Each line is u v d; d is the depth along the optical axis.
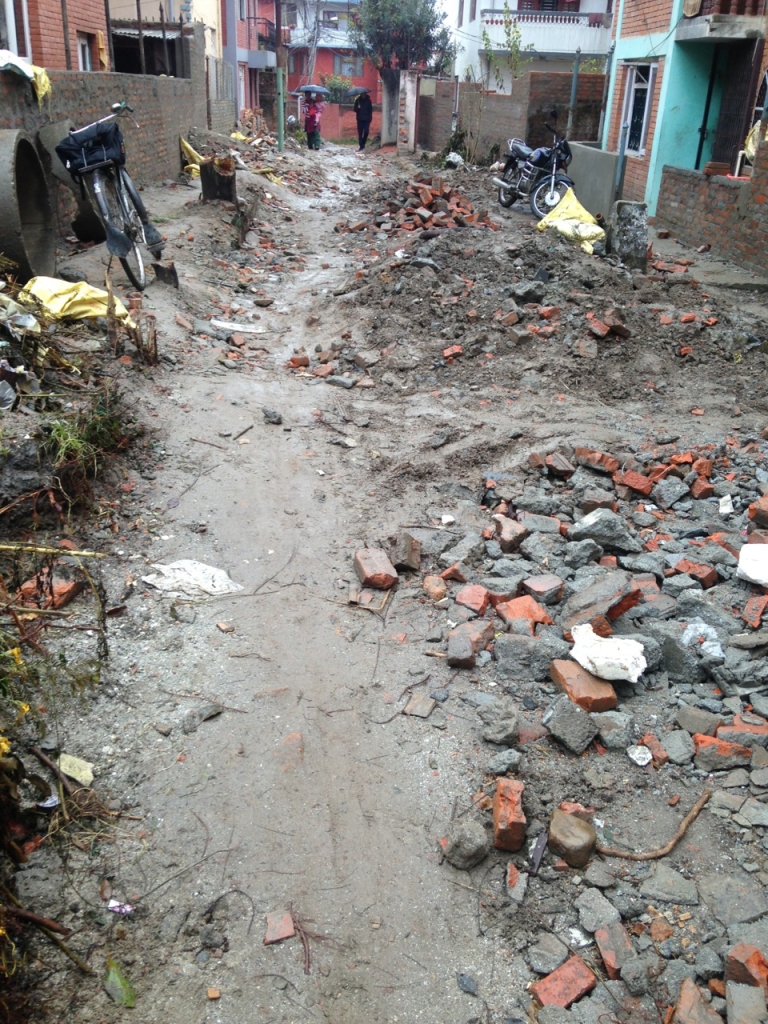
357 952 2.94
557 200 14.31
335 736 3.80
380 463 6.26
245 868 3.20
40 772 3.46
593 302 8.77
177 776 3.55
